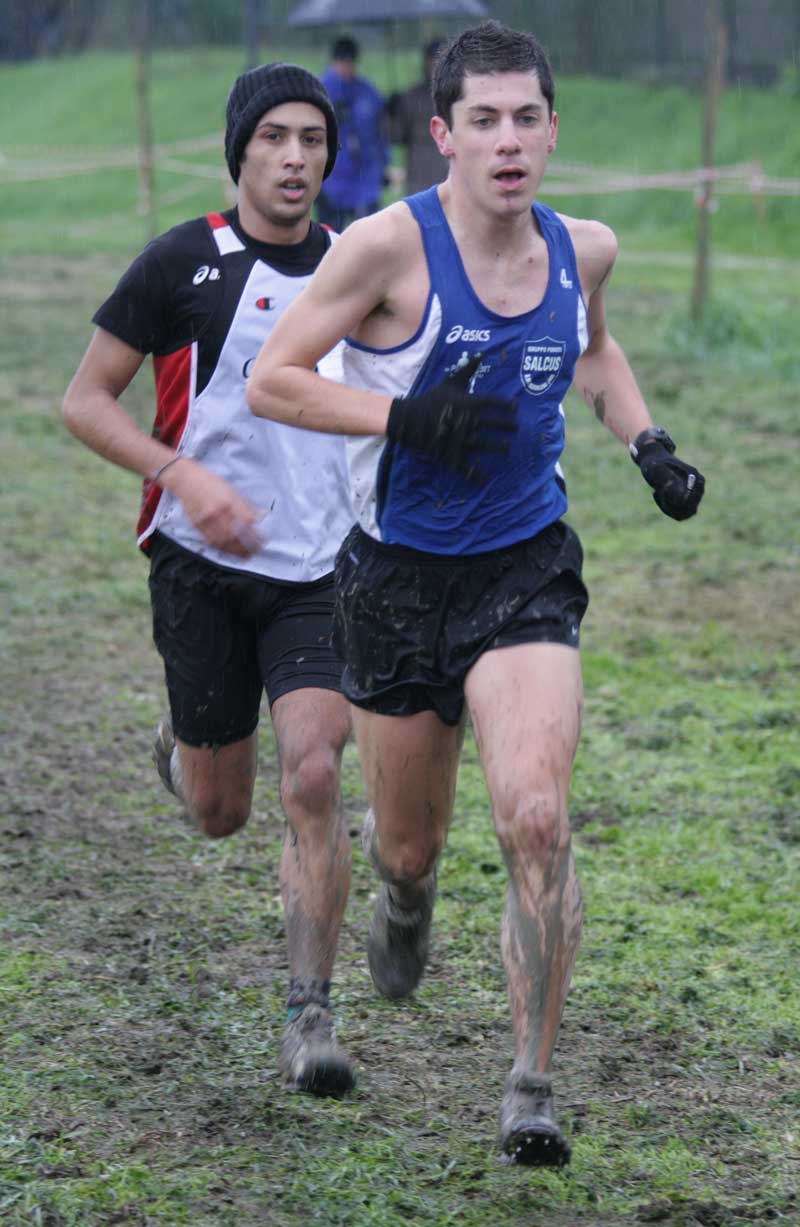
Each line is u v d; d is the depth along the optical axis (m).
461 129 9.70
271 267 11.85
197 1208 9.59
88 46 130.88
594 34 96.25
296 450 11.88
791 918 14.77
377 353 10.05
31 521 29.58
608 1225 9.59
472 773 18.53
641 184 51.38
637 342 48.78
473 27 9.92
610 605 25.14
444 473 10.05
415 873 11.23
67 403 11.70
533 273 9.97
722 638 23.52
